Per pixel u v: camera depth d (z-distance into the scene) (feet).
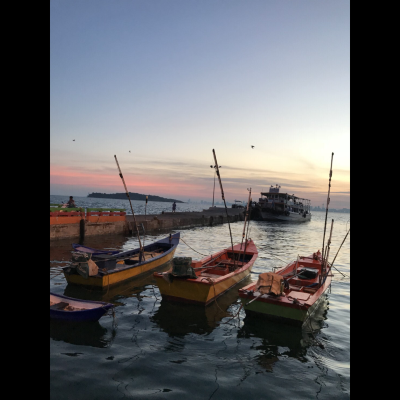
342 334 25.63
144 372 18.44
